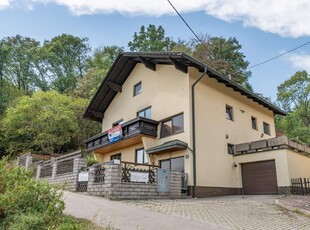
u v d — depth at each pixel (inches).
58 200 200.7
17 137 921.5
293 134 1315.2
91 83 1152.2
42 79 1533.0
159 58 605.0
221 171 570.9
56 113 879.1
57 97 930.1
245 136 663.8
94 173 449.4
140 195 421.4
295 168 550.0
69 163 549.0
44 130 858.1
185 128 538.6
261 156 569.0
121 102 755.4
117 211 295.9
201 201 422.9
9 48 1414.9
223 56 1238.9
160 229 226.7
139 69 708.7
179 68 556.4
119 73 736.3
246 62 1267.2
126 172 420.8
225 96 637.9
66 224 176.6
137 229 222.5
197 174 518.6
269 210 341.4
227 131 616.1
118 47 1563.7
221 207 358.9
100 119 848.3
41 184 209.6
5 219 181.6
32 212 184.4
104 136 711.1
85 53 1665.8
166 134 581.6
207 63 1146.7
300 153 584.4
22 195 194.4
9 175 214.4
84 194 447.2
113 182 401.7
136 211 302.4
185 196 487.8
